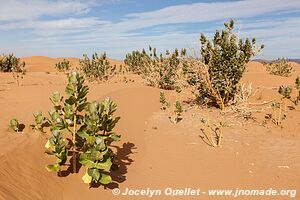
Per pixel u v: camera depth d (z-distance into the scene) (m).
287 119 11.54
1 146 6.07
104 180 5.45
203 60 12.59
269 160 7.34
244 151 8.01
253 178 6.43
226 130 9.84
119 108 11.98
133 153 7.83
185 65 14.23
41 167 5.81
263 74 28.84
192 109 12.68
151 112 12.00
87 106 5.86
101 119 5.79
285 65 31.62
